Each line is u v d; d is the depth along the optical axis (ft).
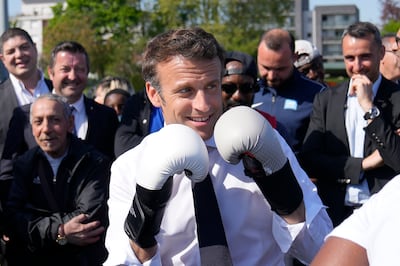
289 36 15.29
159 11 134.31
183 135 6.66
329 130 13.44
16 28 17.26
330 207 13.29
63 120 13.51
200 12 131.44
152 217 6.68
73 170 13.37
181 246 7.53
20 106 15.53
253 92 12.41
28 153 13.79
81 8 138.00
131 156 7.60
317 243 7.23
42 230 13.01
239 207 7.51
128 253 6.98
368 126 12.53
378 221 4.99
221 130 6.77
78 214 13.16
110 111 16.14
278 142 6.78
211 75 7.02
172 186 6.78
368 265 5.03
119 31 136.15
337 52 192.24
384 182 12.83
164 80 7.16
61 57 15.80
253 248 7.57
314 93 15.14
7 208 13.57
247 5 131.64
